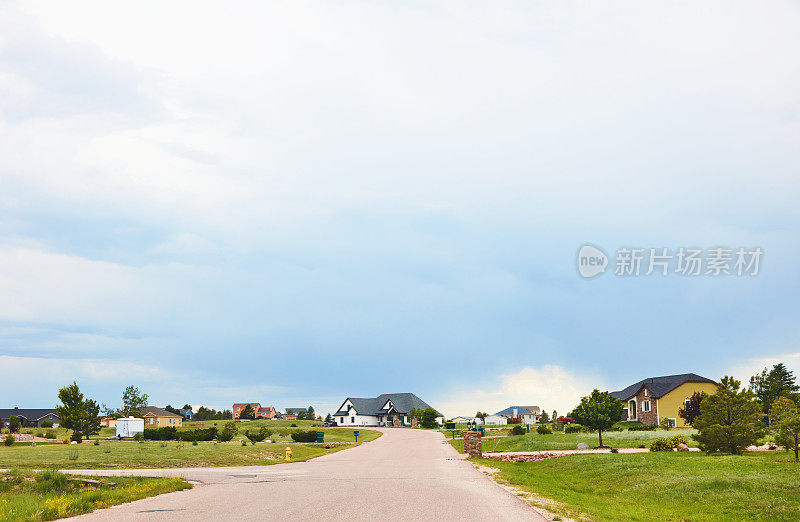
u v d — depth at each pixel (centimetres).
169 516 1421
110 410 10381
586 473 2784
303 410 18700
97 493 1775
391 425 12750
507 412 13388
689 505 1944
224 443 5003
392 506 1585
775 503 1773
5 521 1384
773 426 2730
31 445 4962
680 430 5881
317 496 1812
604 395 4059
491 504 1638
